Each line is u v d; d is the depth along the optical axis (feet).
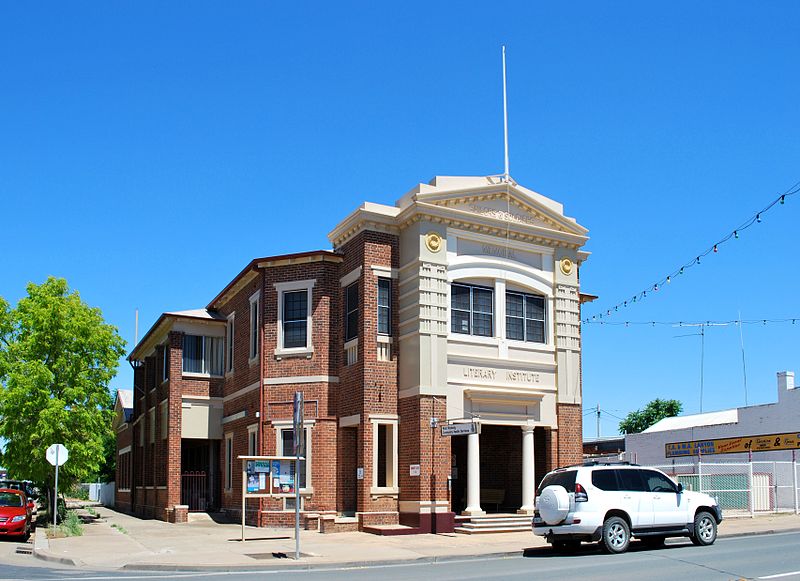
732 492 100.17
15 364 102.06
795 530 78.84
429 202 85.20
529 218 91.61
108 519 115.24
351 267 88.89
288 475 82.74
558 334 90.84
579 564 54.60
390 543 71.51
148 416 123.34
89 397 105.29
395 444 83.97
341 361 89.40
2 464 101.91
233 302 106.73
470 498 82.33
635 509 62.28
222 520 102.22
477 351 85.92
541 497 62.28
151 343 122.01
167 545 72.43
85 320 105.60
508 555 64.39
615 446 188.24
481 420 84.53
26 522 81.46
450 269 85.81
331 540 74.59
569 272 92.99
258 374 93.97
